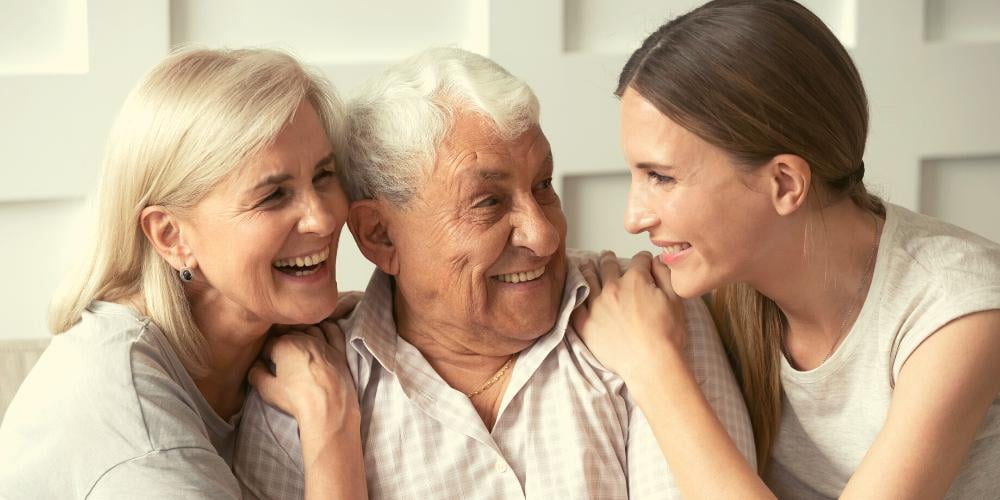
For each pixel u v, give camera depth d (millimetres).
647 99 1293
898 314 1320
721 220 1303
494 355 1517
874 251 1364
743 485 1283
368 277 2055
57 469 1322
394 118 1406
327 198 1395
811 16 1304
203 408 1439
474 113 1389
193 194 1348
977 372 1256
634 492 1434
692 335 1495
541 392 1504
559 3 2039
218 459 1359
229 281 1376
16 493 1339
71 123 1914
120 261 1422
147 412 1320
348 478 1379
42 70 1921
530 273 1451
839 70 1299
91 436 1315
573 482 1432
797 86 1266
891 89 2170
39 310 1973
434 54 1448
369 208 1462
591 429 1465
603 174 2113
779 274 1360
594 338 1466
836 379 1395
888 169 2197
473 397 1528
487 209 1404
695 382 1374
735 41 1263
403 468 1476
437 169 1394
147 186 1369
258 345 1519
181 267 1401
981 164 2248
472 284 1427
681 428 1334
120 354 1348
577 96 2070
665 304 1461
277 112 1327
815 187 1325
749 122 1256
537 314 1461
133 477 1295
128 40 1910
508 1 2023
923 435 1250
